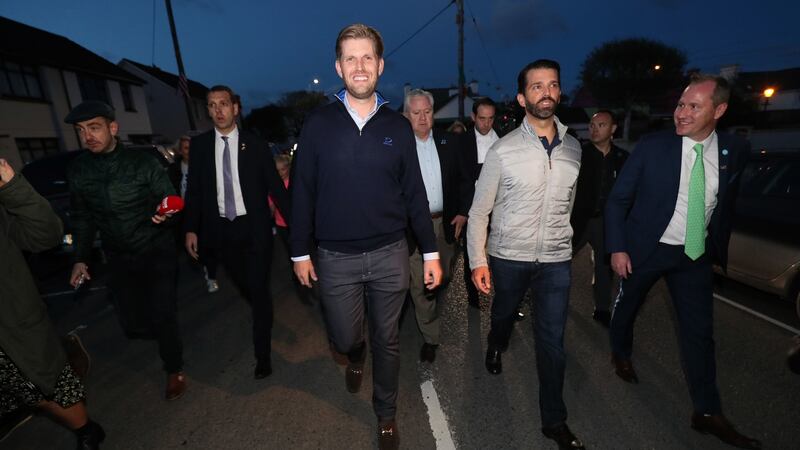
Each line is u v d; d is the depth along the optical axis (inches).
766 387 104.7
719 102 79.0
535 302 90.4
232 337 147.8
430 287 86.8
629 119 1424.7
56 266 257.8
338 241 80.7
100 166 97.9
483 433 93.1
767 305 155.8
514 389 108.8
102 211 98.2
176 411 106.0
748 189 164.1
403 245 84.5
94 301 194.5
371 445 91.0
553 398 86.2
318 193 79.5
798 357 116.3
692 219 84.5
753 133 700.0
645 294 98.7
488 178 88.0
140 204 100.0
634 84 1369.3
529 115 85.6
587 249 243.4
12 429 92.1
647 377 110.8
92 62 792.9
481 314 156.6
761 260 152.2
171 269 107.2
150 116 1199.6
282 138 1633.9
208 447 92.5
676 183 86.1
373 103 79.4
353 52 73.0
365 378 117.1
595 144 137.4
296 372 121.8
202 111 1311.5
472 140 153.9
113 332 158.9
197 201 115.8
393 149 77.7
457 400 105.0
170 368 110.7
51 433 101.0
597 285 142.5
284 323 157.1
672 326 139.3
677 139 86.8
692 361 88.4
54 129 653.9
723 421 86.7
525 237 87.7
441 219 129.2
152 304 105.7
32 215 69.2
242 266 119.3
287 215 113.0
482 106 157.3
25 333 71.2
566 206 87.1
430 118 120.4
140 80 898.7
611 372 113.5
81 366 91.1
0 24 677.9
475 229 90.3
